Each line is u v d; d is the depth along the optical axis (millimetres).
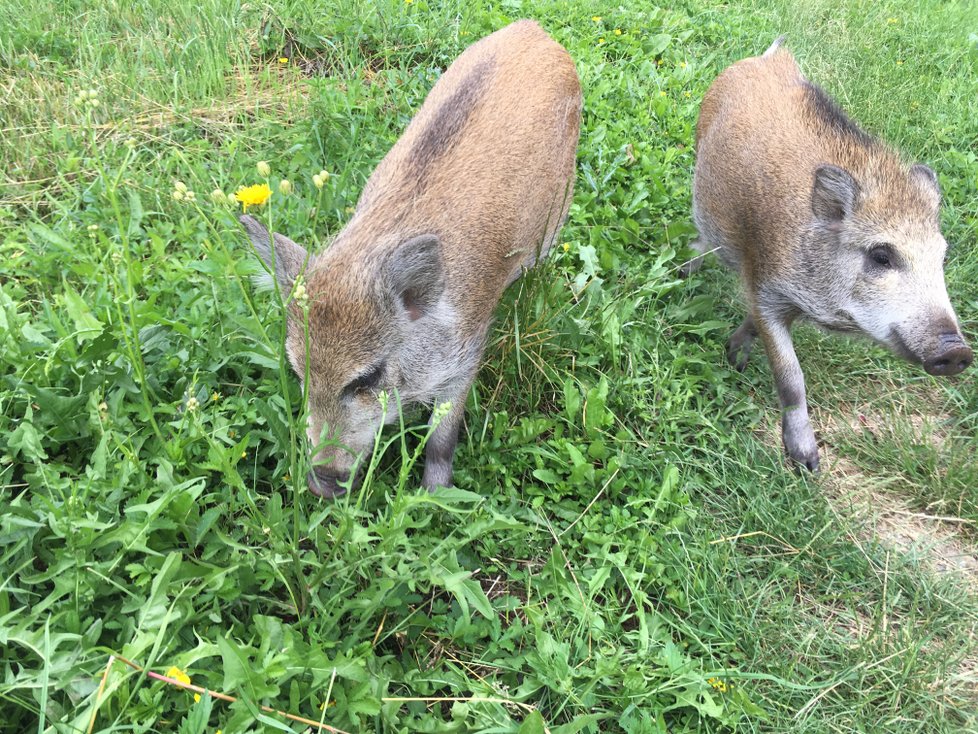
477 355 944
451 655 760
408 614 757
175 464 732
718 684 750
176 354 875
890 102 1713
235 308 919
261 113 1402
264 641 614
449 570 712
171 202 1169
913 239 980
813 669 812
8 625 597
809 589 904
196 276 1004
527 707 695
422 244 789
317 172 1229
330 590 717
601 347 1075
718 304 1291
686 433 1053
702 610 828
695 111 1651
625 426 1031
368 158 1302
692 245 1327
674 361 1091
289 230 1135
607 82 1613
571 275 1182
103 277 927
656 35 1924
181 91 1411
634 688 712
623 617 789
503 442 971
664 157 1471
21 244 1026
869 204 994
